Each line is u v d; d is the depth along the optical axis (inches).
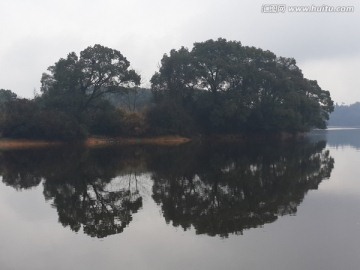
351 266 345.1
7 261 382.0
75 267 362.0
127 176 955.3
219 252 389.7
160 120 2470.5
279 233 447.2
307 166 1090.7
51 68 2437.3
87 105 2375.7
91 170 1068.5
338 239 419.8
